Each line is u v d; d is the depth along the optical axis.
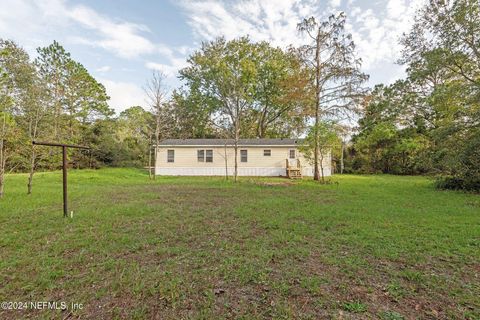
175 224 4.77
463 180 9.74
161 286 2.45
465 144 9.23
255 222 4.93
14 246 3.54
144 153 26.47
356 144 23.59
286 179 15.60
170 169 19.64
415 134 20.44
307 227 4.55
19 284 2.49
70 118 20.20
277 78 23.83
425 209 6.01
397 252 3.34
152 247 3.57
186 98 26.84
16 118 8.42
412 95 18.44
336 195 8.47
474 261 3.06
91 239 3.86
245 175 19.11
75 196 7.93
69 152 10.09
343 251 3.40
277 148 19.12
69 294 2.33
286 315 2.01
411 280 2.60
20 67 8.81
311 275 2.70
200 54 25.22
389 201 7.20
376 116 23.09
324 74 14.41
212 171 19.48
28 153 8.65
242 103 23.84
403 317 2.00
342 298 2.26
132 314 2.03
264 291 2.38
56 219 5.04
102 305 2.16
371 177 17.55
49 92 10.41
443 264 2.99
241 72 22.84
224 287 2.45
